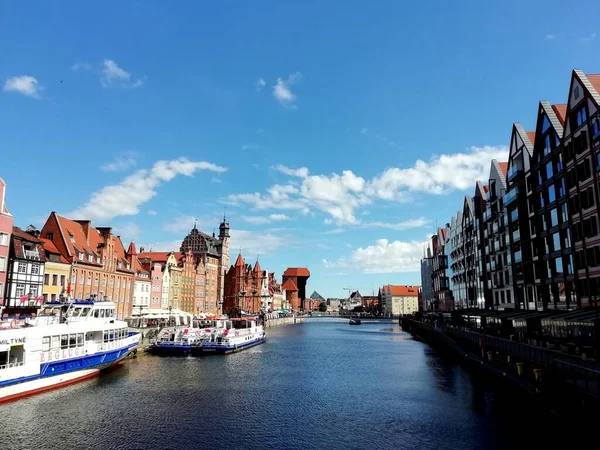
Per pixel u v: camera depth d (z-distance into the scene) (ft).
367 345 290.97
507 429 94.17
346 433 95.40
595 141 152.56
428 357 222.07
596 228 153.48
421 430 96.17
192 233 507.30
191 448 86.43
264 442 89.97
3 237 202.90
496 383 142.20
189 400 122.93
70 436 92.17
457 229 393.70
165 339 225.56
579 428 85.35
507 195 240.53
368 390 138.21
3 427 97.50
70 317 157.69
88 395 126.72
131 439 90.94
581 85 161.89
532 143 220.43
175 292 407.85
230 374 165.48
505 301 257.14
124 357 187.73
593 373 80.02
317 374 168.25
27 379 125.18
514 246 236.02
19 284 215.92
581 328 116.67
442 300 467.52
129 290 326.65
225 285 629.10
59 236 262.26
